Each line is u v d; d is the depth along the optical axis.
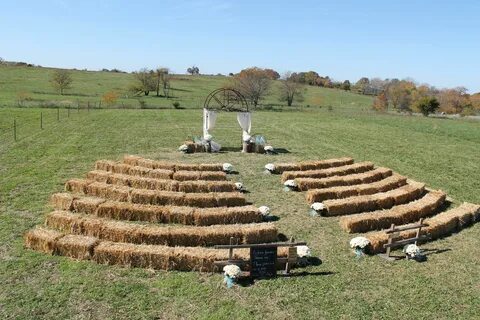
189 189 18.67
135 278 11.46
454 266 13.38
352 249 14.09
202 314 10.00
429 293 11.58
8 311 9.68
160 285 11.17
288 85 85.31
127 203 15.73
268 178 22.58
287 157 28.89
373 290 11.58
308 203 18.69
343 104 93.62
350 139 38.84
